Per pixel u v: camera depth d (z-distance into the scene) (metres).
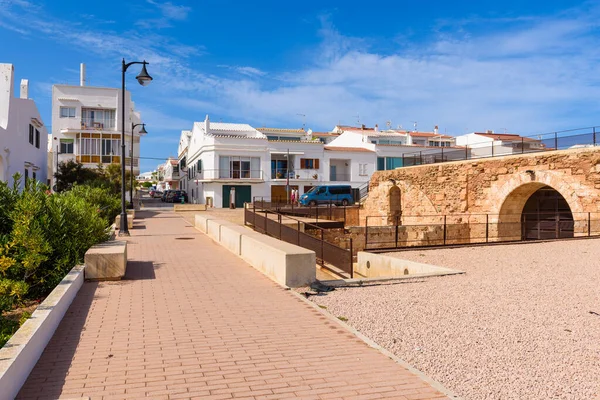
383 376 4.47
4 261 7.78
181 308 7.02
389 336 5.76
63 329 5.91
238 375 4.49
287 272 8.58
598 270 10.78
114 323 6.20
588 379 4.42
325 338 5.63
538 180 20.91
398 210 31.12
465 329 6.03
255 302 7.44
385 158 53.75
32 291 9.03
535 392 4.13
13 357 4.05
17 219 8.49
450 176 25.72
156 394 4.06
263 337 5.66
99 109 48.12
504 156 22.91
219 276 9.68
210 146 48.47
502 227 22.89
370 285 8.94
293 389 4.18
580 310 7.02
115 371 4.56
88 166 46.56
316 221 22.25
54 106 46.59
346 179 53.12
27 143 30.16
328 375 4.50
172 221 26.62
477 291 8.37
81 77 49.97
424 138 61.00
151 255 12.77
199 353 5.09
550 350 5.23
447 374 4.56
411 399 3.97
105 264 9.01
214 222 17.16
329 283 8.77
